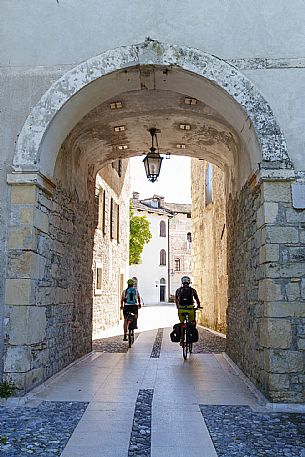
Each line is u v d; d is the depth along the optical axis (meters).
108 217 16.09
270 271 5.86
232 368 8.06
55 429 4.65
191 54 6.48
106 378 7.09
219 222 14.48
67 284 8.09
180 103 7.99
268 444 4.26
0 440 4.31
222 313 14.28
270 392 5.58
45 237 6.72
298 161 6.18
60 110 6.46
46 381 6.68
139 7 6.68
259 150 6.21
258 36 6.55
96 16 6.70
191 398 5.88
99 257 14.68
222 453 4.04
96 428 4.68
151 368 7.99
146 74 6.69
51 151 6.72
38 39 6.72
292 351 5.68
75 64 6.62
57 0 6.79
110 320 16.55
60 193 7.68
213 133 9.05
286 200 6.02
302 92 6.39
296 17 6.60
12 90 6.62
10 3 6.85
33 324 6.13
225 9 6.65
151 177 8.84
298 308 5.77
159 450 4.10
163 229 51.78
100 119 8.51
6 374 5.80
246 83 6.38
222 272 14.25
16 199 6.21
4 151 6.48
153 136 9.35
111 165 16.62
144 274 50.00
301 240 5.92
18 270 6.04
